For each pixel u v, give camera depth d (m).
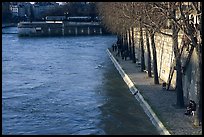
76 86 75.44
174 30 50.81
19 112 57.16
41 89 73.38
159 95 58.88
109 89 71.44
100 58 120.19
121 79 81.31
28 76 88.44
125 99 62.50
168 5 46.81
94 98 64.69
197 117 43.12
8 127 50.31
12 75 90.19
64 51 143.75
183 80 60.50
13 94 69.19
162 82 70.25
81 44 174.00
